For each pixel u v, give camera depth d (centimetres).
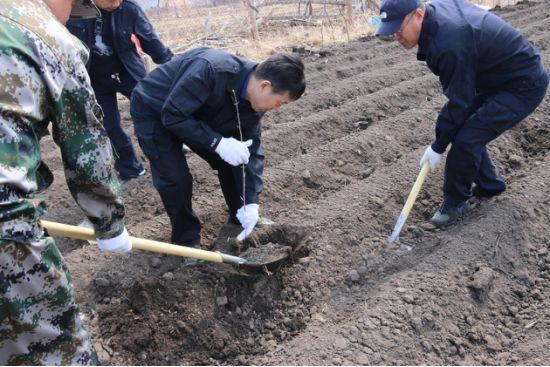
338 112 611
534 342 290
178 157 328
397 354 279
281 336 321
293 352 285
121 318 321
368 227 397
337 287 348
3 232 167
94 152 195
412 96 666
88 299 341
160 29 1653
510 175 460
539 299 325
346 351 279
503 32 329
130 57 441
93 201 209
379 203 417
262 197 439
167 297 327
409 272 334
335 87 709
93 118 190
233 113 310
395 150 527
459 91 325
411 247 375
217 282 340
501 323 311
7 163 165
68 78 178
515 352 287
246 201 340
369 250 377
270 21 1463
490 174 404
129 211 451
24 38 165
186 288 333
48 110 180
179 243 360
